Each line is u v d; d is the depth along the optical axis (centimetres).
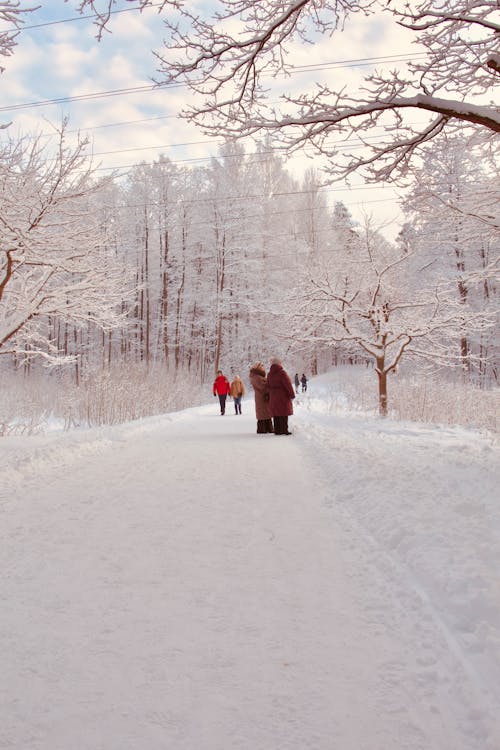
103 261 1285
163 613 323
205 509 585
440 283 1770
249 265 4494
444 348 1877
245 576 386
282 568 403
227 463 894
